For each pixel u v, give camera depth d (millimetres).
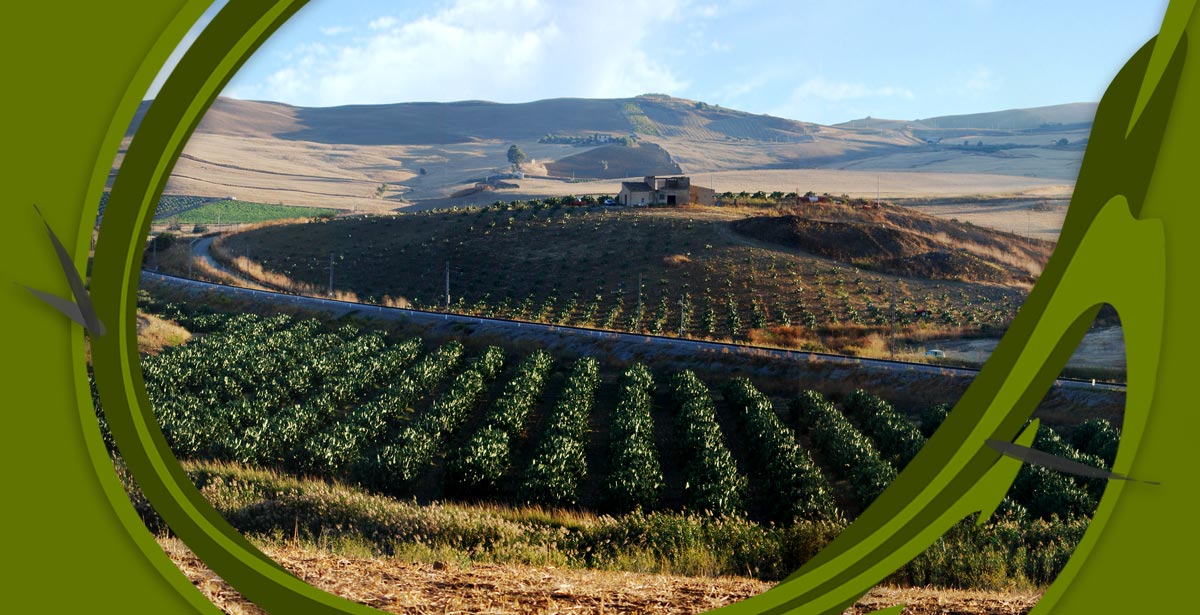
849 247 64312
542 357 38406
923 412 30656
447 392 30594
